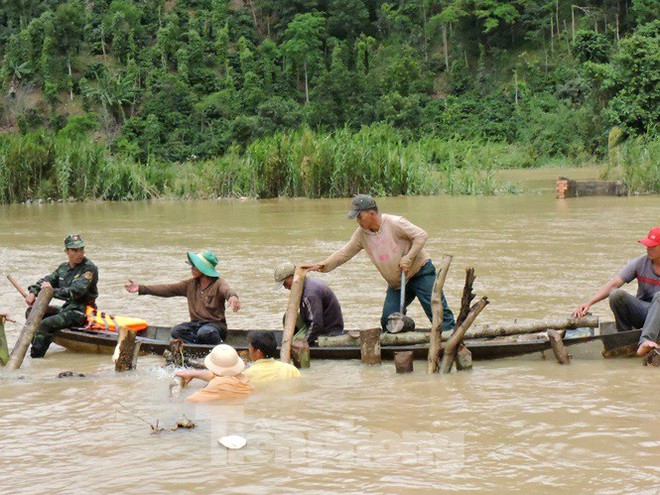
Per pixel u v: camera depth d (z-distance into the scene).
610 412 6.21
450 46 114.62
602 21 102.50
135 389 7.19
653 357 7.61
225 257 16.25
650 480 4.89
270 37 127.75
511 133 87.50
